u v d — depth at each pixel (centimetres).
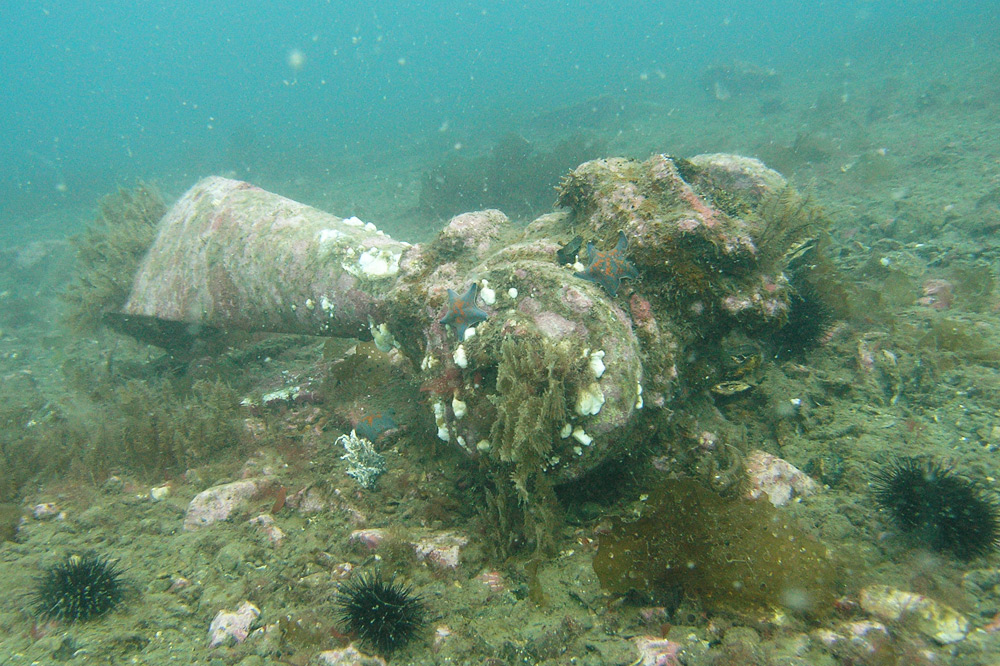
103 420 123
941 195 213
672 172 105
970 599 73
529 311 90
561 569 82
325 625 76
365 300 120
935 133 319
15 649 75
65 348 225
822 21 1628
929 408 104
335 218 139
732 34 1747
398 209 413
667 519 79
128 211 181
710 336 103
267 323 138
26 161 1176
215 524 97
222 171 728
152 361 180
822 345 121
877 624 69
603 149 404
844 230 199
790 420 106
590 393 82
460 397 91
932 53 662
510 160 406
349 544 89
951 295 140
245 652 74
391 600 76
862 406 106
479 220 117
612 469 93
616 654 70
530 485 86
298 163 727
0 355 236
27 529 100
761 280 102
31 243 372
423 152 712
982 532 77
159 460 115
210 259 140
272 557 89
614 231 103
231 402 129
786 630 70
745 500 82
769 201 119
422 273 112
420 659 73
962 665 65
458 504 95
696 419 103
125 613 80
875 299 130
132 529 98
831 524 84
